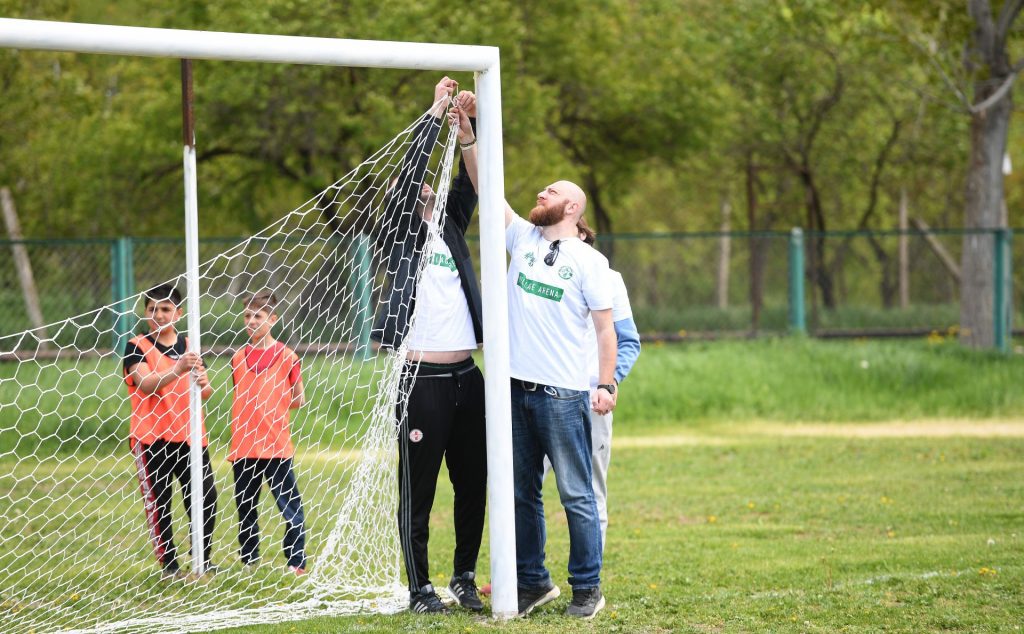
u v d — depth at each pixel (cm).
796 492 1745
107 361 2720
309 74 3931
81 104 4506
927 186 6350
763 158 5872
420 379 1020
